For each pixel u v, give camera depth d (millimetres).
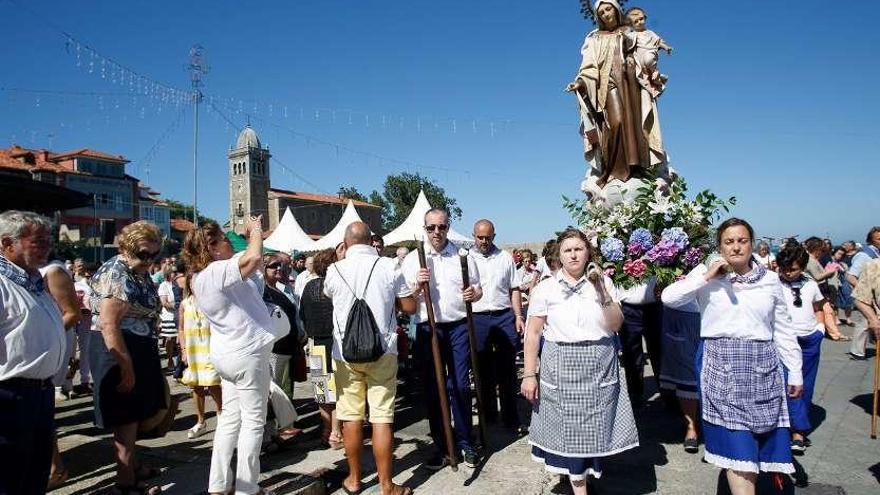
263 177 56312
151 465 4273
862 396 5996
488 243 5285
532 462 4320
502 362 5262
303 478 3875
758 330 3070
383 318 3777
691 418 4449
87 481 3990
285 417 4574
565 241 3508
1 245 2748
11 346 2637
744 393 3016
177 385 8031
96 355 3629
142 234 3686
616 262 4488
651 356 5254
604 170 6086
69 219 41531
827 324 8531
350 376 3809
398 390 7203
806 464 4137
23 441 2674
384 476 3662
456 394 4320
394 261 4031
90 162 44062
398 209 51312
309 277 6770
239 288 3416
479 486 3871
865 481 3807
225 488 3438
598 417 3344
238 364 3369
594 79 6059
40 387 2789
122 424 3592
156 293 3887
